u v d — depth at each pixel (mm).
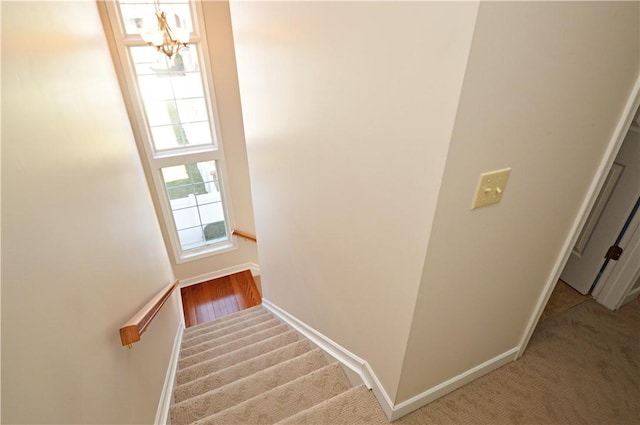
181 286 4363
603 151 1207
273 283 2795
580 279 2223
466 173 911
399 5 832
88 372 1029
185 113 3633
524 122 922
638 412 1530
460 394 1576
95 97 1851
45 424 775
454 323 1314
